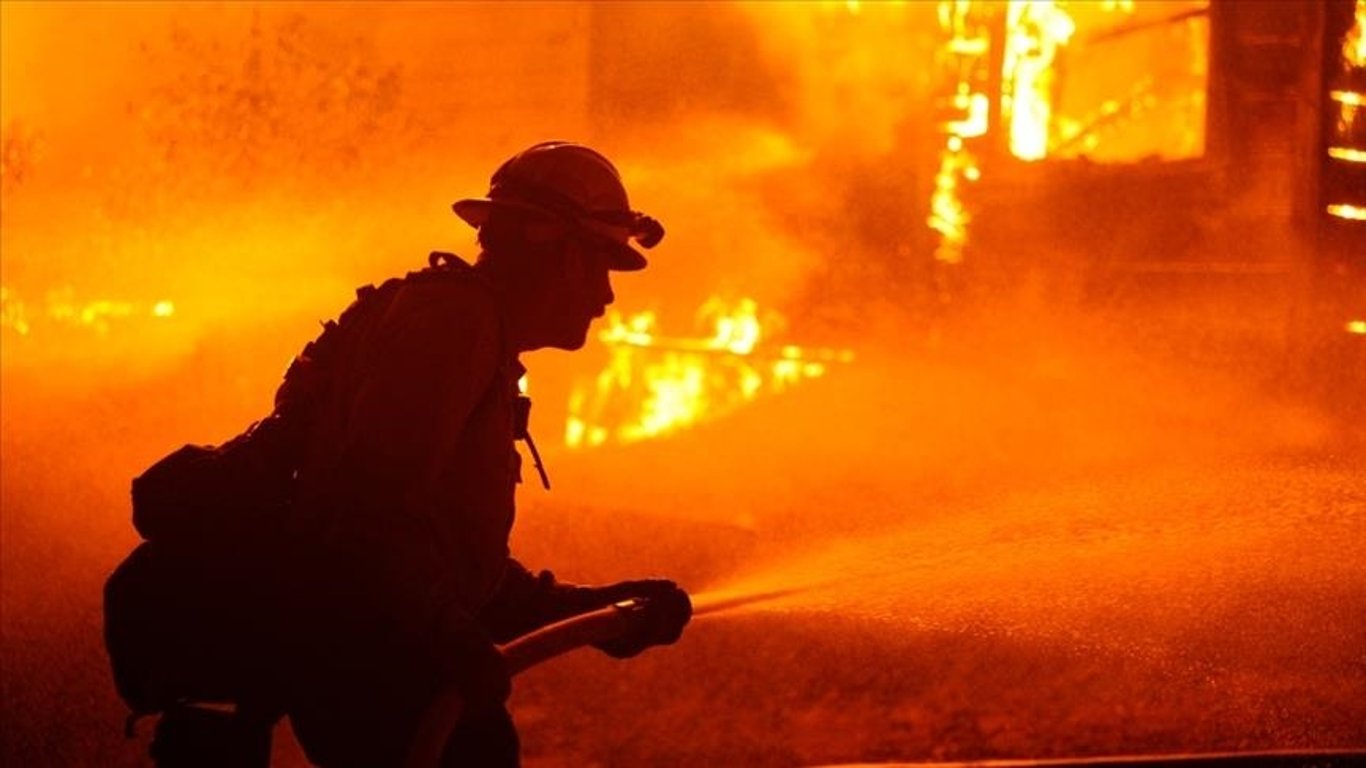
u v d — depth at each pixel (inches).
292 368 165.8
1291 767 267.6
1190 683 303.7
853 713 323.9
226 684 163.2
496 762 171.6
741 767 311.1
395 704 160.9
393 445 150.2
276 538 161.5
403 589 148.2
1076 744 293.4
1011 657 327.0
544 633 165.3
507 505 164.7
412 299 158.4
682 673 353.7
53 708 354.9
